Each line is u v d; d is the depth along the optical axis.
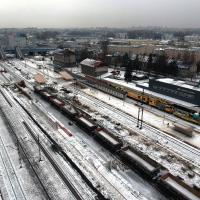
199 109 50.66
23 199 25.95
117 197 26.42
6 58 145.50
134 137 41.28
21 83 76.12
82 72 92.00
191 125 47.81
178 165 33.19
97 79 77.06
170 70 95.56
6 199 25.98
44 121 47.44
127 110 55.06
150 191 27.61
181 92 57.19
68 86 76.25
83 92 69.81
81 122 43.50
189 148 37.94
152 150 37.00
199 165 33.38
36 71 103.31
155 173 29.33
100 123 46.62
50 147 37.09
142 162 30.48
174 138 41.19
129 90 66.81
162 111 55.28
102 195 26.39
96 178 29.48
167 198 26.55
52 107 56.19
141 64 104.06
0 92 69.31
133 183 28.91
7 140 39.47
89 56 124.88
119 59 115.44
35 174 30.20
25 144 38.06
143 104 60.00
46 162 32.91
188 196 24.78
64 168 31.56
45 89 67.12
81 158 33.91
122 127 45.22
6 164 32.34
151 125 46.53
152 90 65.44
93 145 37.88
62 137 40.50
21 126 45.25
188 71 95.62
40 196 26.45
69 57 106.44
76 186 28.03
